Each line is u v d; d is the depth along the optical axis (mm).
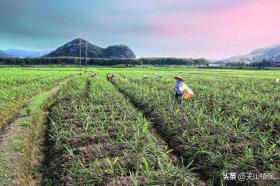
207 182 7547
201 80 36969
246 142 9383
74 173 7492
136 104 18469
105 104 16578
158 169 7770
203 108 14219
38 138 12133
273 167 7477
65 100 19516
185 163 8805
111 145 9289
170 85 27172
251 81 35531
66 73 56312
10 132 11461
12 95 20500
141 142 9430
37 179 8297
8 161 8461
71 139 10141
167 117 13125
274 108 15055
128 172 7629
